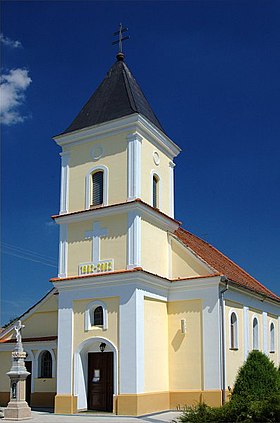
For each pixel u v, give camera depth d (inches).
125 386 887.1
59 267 1008.9
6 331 1178.0
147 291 946.7
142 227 965.2
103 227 981.8
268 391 731.4
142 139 1009.5
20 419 851.4
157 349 959.6
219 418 689.0
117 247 957.2
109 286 941.2
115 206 965.8
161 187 1063.0
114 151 1007.6
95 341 934.4
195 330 979.3
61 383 945.5
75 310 967.6
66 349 956.6
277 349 1363.2
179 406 956.6
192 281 995.3
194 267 1015.0
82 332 950.4
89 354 967.6
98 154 1025.5
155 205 1044.5
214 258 1326.3
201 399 940.6
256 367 754.8
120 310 919.7
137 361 888.3
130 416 864.9
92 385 951.0
